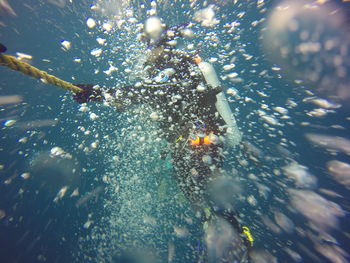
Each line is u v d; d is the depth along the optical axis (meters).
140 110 2.09
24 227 2.74
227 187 2.30
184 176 1.93
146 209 2.53
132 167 2.76
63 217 2.74
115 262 2.18
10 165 3.54
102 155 3.34
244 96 4.22
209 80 1.92
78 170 3.24
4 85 5.45
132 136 2.84
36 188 3.14
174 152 1.95
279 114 3.80
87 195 2.89
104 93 1.74
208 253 1.79
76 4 7.76
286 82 4.36
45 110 4.57
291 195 2.58
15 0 7.91
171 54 1.87
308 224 2.33
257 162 2.18
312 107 3.85
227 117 2.00
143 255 2.20
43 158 3.55
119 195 2.72
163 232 2.35
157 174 2.69
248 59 5.04
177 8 6.74
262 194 2.58
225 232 1.84
